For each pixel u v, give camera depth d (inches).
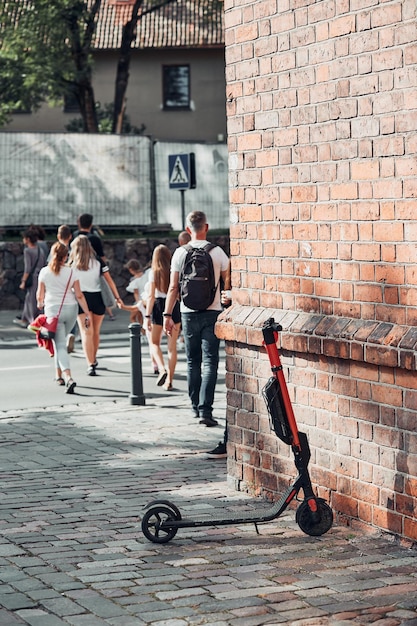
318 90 297.6
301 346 304.3
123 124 1902.1
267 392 282.5
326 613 224.4
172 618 222.7
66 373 599.5
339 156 290.8
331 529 292.7
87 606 230.8
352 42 283.4
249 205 331.6
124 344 824.9
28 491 359.3
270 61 316.8
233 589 241.1
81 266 660.7
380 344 272.5
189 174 864.3
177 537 289.9
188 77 2039.9
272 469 329.4
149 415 521.7
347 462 292.8
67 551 277.1
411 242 267.4
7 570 260.1
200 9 2033.7
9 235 1192.2
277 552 272.2
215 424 490.6
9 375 671.1
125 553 274.4
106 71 2010.3
